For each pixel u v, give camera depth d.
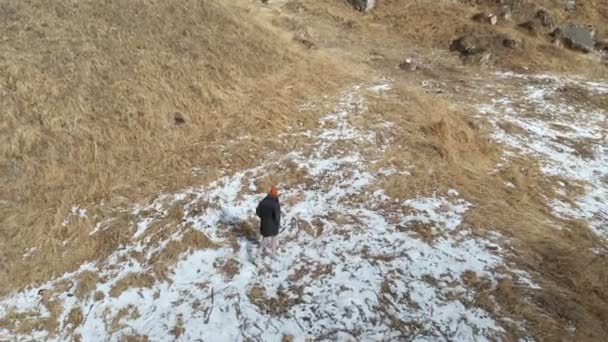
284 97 15.98
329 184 12.45
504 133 14.76
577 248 10.52
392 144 13.88
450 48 20.78
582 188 12.55
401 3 23.92
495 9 22.94
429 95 16.83
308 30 21.39
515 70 19.14
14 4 16.78
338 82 17.34
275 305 9.53
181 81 15.45
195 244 10.92
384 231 10.98
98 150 13.13
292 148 13.77
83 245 10.98
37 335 9.27
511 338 8.58
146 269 10.41
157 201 12.02
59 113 13.63
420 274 9.91
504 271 9.89
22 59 14.66
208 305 9.62
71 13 16.98
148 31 17.06
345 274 10.02
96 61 15.23
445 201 11.80
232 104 15.33
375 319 9.10
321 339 8.82
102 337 9.16
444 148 13.54
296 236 11.02
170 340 9.02
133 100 14.42
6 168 12.43
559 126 15.30
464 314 9.06
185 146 13.66
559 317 8.98
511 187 12.44
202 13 18.86
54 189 12.15
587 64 19.64
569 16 22.59
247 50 17.67
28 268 10.52
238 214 11.63
